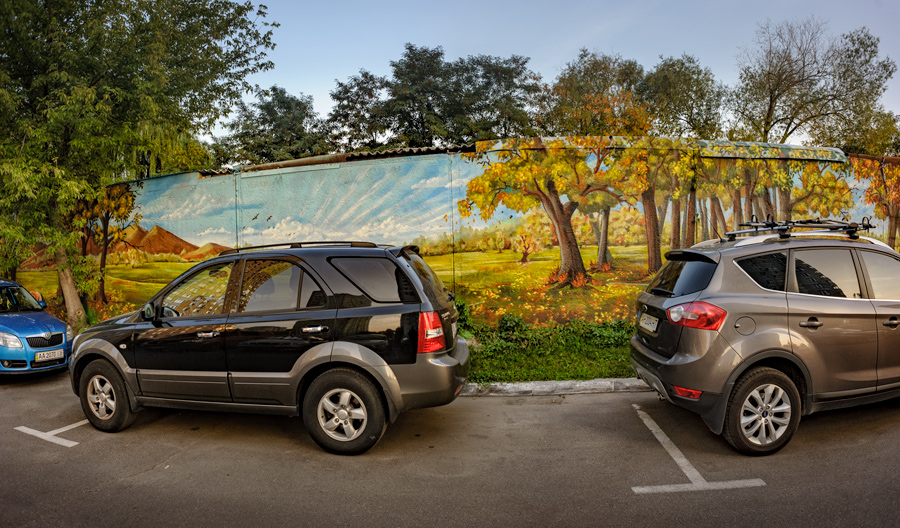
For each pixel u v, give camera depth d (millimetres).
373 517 3439
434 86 35375
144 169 11867
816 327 4305
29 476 4156
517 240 8477
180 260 10492
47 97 9562
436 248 8688
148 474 4168
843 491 3615
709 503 3525
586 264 8438
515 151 8422
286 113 31359
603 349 7594
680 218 8523
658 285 4953
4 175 8664
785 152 9070
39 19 10023
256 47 15336
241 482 3992
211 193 10188
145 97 9969
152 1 11648
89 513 3535
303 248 4809
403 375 4328
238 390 4629
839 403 4441
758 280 4367
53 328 7695
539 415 5445
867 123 17672
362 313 4414
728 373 4145
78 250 10328
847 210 9773
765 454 4262
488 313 8500
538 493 3740
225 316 4730
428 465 4262
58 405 6211
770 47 18547
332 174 9266
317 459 4418
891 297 4605
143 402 5008
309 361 4422
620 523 3305
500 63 38219
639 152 8422
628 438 4746
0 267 9641
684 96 22609
